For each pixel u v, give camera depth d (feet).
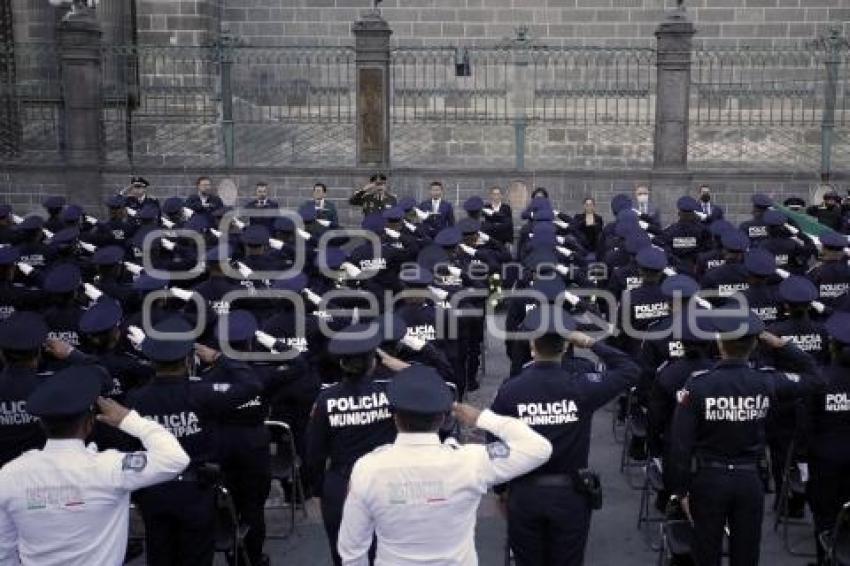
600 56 75.20
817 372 20.35
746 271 28.78
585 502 17.71
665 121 60.80
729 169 68.18
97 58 62.90
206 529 18.71
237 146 72.02
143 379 22.70
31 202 63.46
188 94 72.79
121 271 35.29
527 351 29.86
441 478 13.52
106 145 68.08
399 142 74.49
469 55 75.25
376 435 18.10
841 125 72.54
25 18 71.82
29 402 13.74
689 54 59.98
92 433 19.65
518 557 18.06
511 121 71.51
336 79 75.92
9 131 71.05
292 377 21.79
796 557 23.38
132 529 23.93
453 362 28.84
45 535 13.62
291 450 24.27
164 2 72.43
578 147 74.79
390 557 13.65
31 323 19.33
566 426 17.46
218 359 19.53
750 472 18.49
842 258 34.55
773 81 73.92
